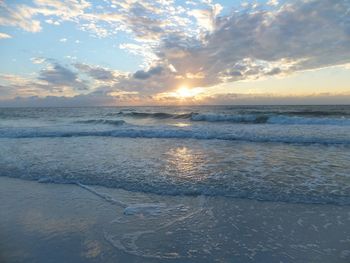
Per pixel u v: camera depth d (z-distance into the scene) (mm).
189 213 4684
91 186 6160
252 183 6059
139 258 3422
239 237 3877
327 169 7219
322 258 3346
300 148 10531
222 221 4363
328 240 3746
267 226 4172
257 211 4691
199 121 24281
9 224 4453
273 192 5500
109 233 4066
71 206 5105
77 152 10016
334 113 27141
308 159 8516
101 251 3594
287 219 4379
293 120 20109
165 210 4824
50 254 3559
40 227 4316
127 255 3492
